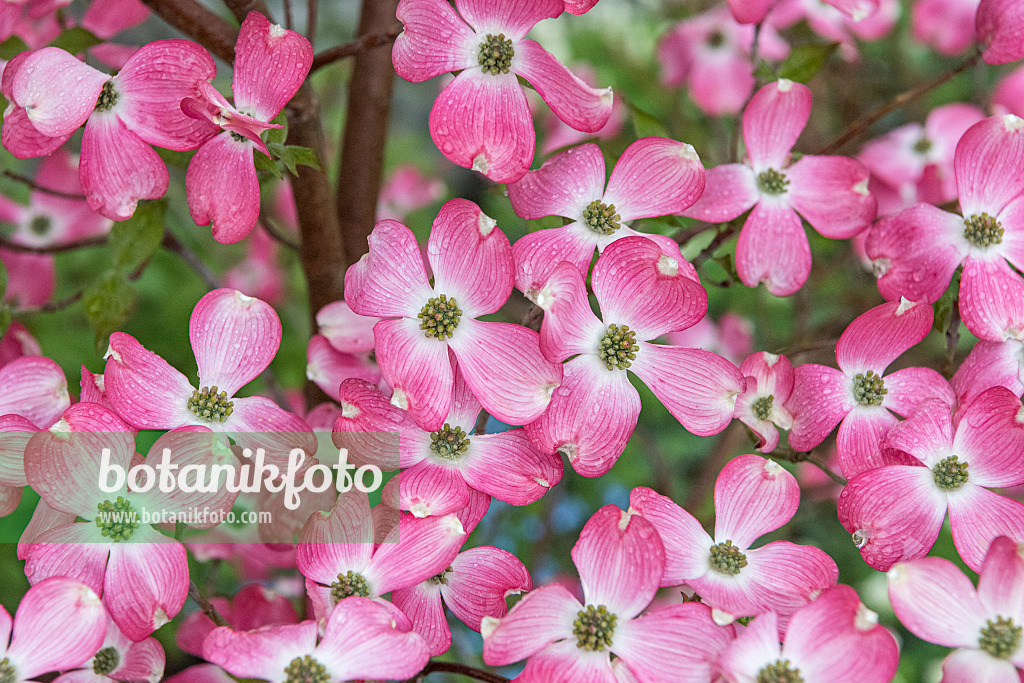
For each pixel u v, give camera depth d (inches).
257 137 27.6
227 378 28.4
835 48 32.4
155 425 28.0
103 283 32.3
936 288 30.2
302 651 27.0
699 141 53.3
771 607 28.0
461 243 28.2
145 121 28.5
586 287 29.1
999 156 30.0
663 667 27.1
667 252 29.0
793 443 30.4
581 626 27.3
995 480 29.0
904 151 42.8
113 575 27.4
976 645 27.1
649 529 27.5
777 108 31.5
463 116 28.3
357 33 36.2
